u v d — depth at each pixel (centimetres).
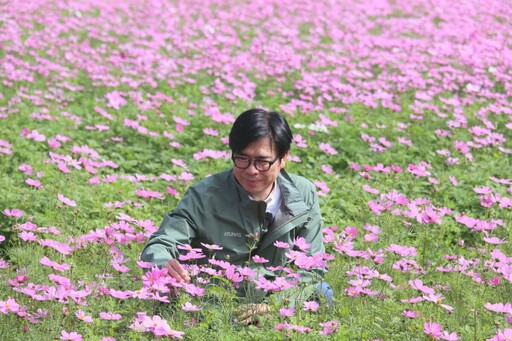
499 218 627
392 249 473
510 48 1309
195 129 847
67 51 1174
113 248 475
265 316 410
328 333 392
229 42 1284
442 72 1128
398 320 416
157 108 922
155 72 1088
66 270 463
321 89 985
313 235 460
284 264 443
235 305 423
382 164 707
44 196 616
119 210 597
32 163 698
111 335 394
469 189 705
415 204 579
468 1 1695
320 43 1362
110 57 1125
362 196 663
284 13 1598
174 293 422
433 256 546
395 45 1274
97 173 696
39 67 1038
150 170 758
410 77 1046
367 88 1036
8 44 1167
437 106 952
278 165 439
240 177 438
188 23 1471
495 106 935
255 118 429
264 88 1063
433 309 448
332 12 1594
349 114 925
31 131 802
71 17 1425
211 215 443
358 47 1277
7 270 474
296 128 852
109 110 916
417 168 670
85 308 412
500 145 827
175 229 438
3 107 857
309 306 407
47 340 380
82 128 859
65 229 554
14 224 534
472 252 552
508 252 552
